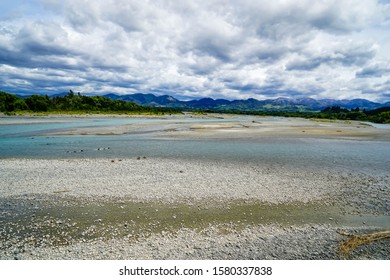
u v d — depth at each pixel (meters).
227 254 7.72
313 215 10.43
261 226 9.47
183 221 9.77
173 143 29.16
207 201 11.61
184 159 20.38
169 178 14.90
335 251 7.90
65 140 31.22
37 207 10.89
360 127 63.06
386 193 12.95
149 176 15.29
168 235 8.79
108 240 8.46
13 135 35.44
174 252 7.80
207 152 23.58
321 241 8.45
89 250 7.88
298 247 8.09
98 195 12.21
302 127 56.22
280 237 8.70
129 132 40.53
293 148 26.39
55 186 13.41
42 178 14.75
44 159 20.05
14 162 18.75
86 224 9.49
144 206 11.05
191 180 14.55
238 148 25.97
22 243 8.23
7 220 9.73
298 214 10.50
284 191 12.99
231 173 16.17
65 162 18.91
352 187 13.83
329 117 139.50
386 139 36.19
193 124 59.25
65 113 99.06
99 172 16.14
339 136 39.09
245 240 8.50
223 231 9.09
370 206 11.34
